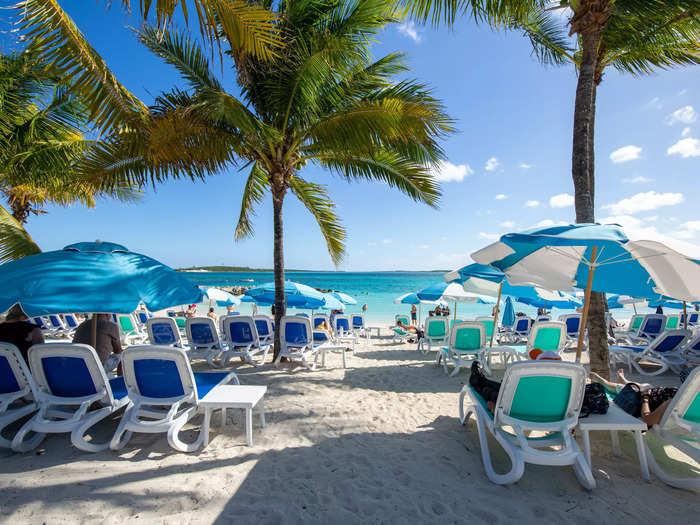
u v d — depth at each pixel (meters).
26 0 3.43
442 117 5.37
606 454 3.04
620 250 3.46
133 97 5.14
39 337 3.81
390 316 22.70
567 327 8.84
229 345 6.69
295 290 7.86
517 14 5.61
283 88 6.13
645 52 6.77
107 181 6.13
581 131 5.01
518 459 2.46
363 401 4.49
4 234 7.57
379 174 7.41
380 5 5.95
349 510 2.24
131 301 2.61
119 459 2.79
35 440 2.98
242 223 9.18
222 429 3.47
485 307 26.56
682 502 2.37
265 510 2.20
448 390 5.16
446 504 2.32
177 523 2.06
